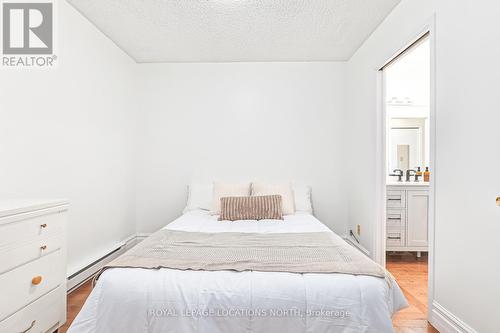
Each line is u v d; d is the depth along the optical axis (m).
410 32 2.29
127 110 3.64
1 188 1.93
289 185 3.58
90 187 2.87
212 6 2.57
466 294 1.69
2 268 1.45
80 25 2.70
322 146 3.83
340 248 1.99
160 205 3.89
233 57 3.71
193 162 3.87
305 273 1.62
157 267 1.66
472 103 1.64
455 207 1.78
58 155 2.42
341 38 3.17
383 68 2.95
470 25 1.66
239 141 3.86
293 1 2.48
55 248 1.82
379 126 2.98
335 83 3.83
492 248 1.52
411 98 4.17
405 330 1.95
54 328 1.82
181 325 1.47
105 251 3.12
